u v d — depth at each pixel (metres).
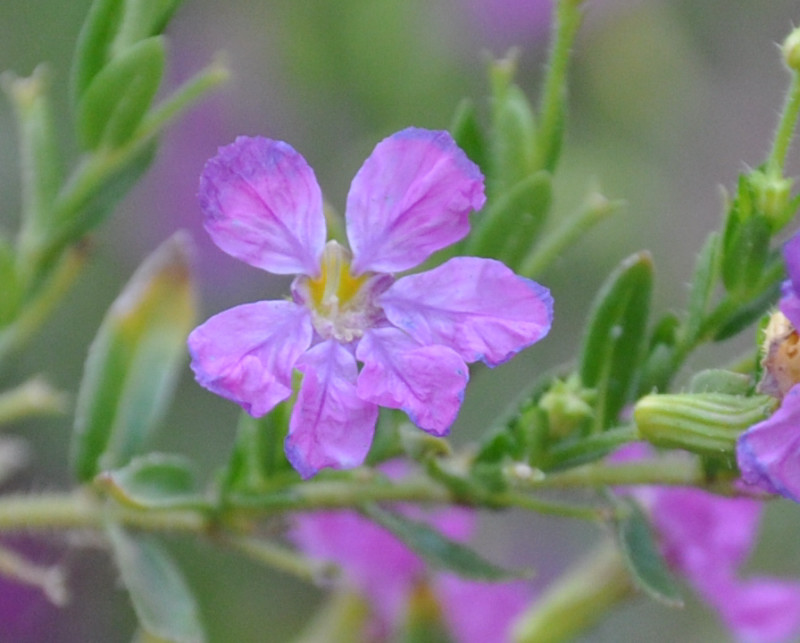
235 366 0.12
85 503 0.13
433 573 0.14
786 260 0.12
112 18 0.13
